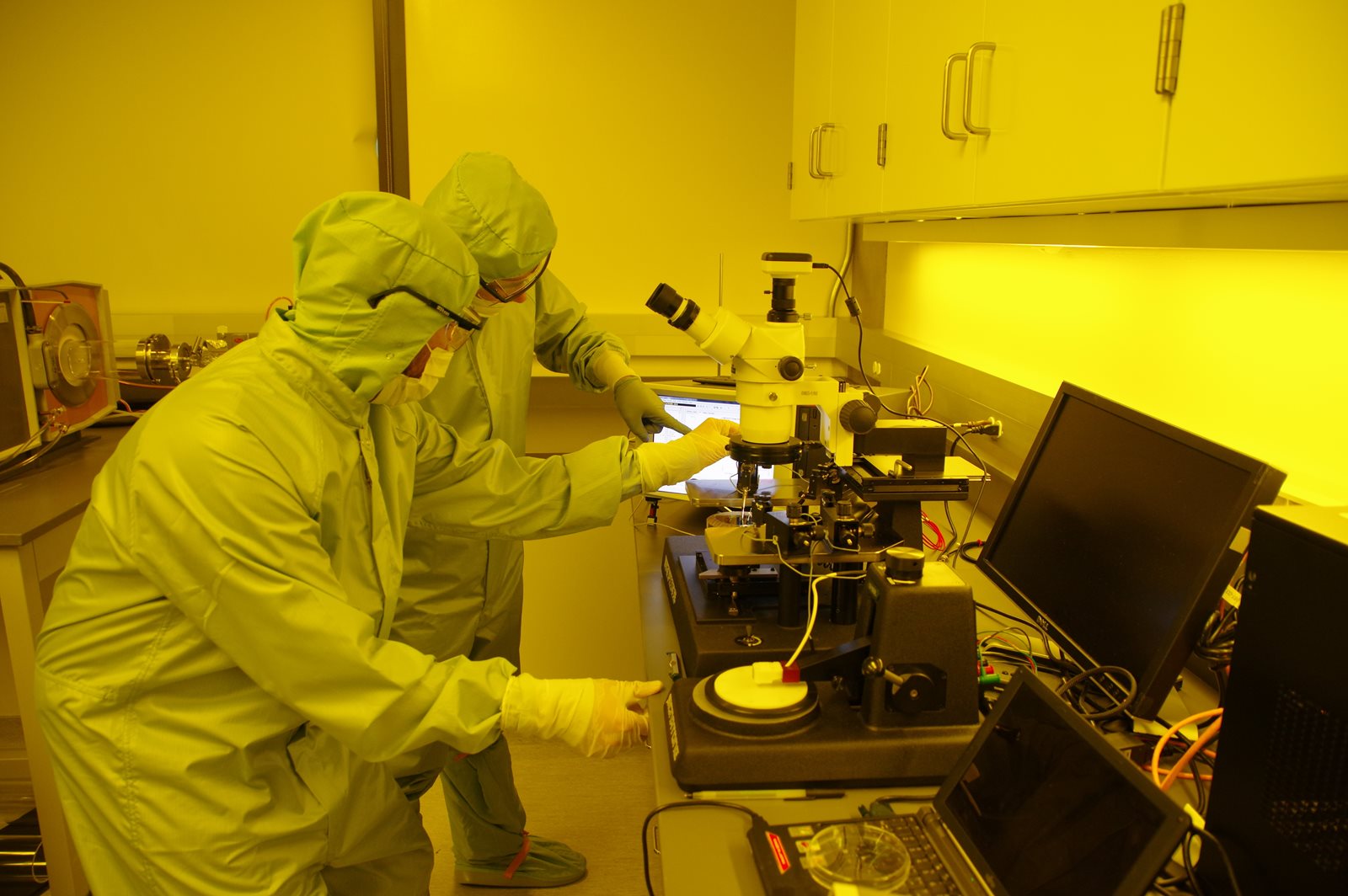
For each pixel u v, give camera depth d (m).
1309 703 0.77
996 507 2.04
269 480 1.08
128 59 2.92
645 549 1.95
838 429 1.45
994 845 0.89
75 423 2.29
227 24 2.92
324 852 1.25
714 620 1.39
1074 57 1.11
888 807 1.03
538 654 3.12
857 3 1.98
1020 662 1.34
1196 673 1.33
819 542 1.40
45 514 1.90
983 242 1.75
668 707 1.20
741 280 3.19
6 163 2.97
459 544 1.85
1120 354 1.75
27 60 2.90
